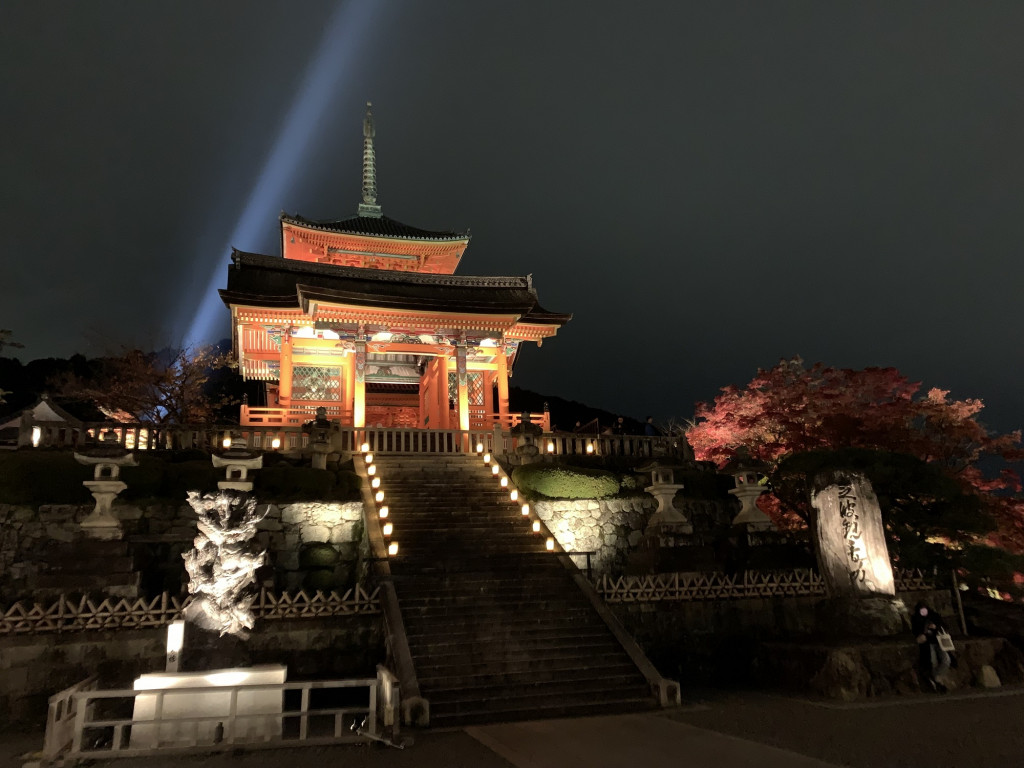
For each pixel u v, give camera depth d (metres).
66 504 17.17
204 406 37.16
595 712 12.77
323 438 22.59
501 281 36.72
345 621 15.16
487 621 15.23
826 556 17.20
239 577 12.18
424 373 40.31
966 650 15.38
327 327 30.83
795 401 28.27
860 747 10.07
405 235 43.31
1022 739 10.39
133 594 14.93
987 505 21.41
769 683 16.08
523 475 22.66
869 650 14.50
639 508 23.08
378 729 11.55
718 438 31.06
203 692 10.79
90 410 42.41
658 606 17.59
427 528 19.41
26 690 12.98
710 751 9.96
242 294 30.47
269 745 10.42
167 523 17.92
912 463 19.72
